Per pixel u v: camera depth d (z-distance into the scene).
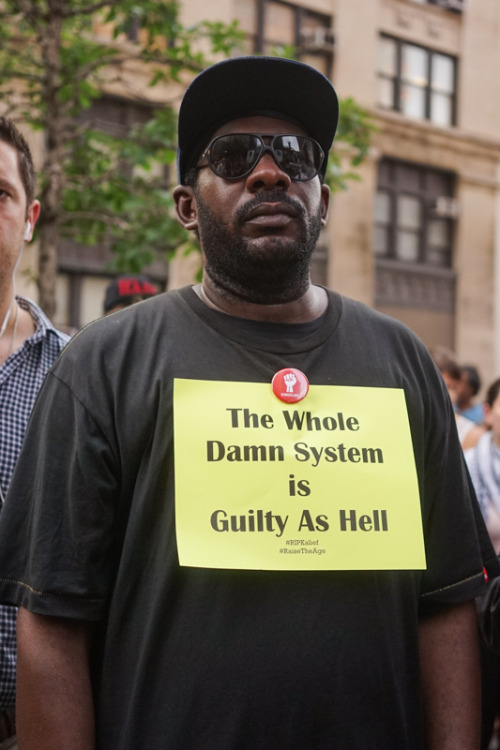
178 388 1.60
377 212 17.11
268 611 1.52
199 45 11.94
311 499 1.58
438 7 17.56
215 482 1.56
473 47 18.05
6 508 1.65
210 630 1.51
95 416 1.60
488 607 1.85
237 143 1.67
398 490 1.62
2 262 2.15
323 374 1.67
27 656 1.57
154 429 1.60
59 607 1.55
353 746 1.52
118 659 1.57
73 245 13.16
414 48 17.38
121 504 1.61
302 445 1.61
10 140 2.17
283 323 1.70
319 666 1.52
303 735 1.50
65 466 1.60
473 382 6.39
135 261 5.83
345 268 16.23
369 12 16.44
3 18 5.88
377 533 1.59
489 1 18.27
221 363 1.64
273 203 1.64
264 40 15.20
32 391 2.19
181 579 1.54
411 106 17.42
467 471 1.84
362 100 16.39
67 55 5.97
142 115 12.95
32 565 1.58
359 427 1.65
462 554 1.74
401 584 1.63
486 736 2.16
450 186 18.00
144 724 1.52
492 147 18.25
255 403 1.62
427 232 17.75
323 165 1.77
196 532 1.53
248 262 1.64
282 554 1.54
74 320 13.24
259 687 1.50
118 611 1.58
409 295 17.36
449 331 17.94
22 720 1.57
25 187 2.22
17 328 2.29
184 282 13.68
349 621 1.55
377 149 16.64
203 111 1.71
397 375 1.73
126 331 1.67
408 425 1.68
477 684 1.72
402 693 1.60
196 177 1.74
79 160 6.17
